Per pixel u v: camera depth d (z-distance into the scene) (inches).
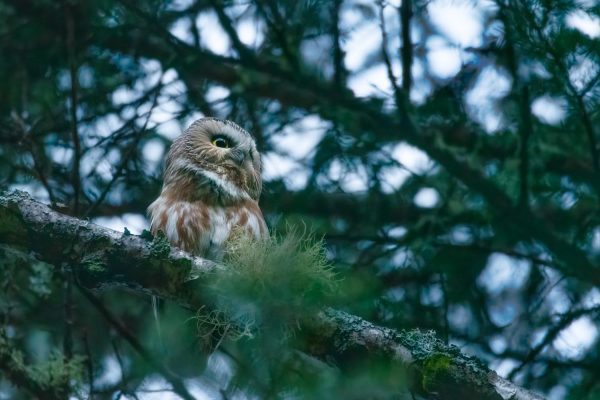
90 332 445.1
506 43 407.8
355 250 443.2
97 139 459.8
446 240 447.5
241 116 486.0
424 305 423.8
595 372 401.1
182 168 432.5
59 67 474.0
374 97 454.6
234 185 432.1
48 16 470.9
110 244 313.3
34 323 438.6
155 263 308.3
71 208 434.3
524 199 422.6
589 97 396.5
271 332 281.9
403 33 439.2
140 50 479.5
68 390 379.6
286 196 456.8
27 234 317.7
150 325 430.3
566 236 449.7
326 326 288.8
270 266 271.3
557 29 380.2
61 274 397.1
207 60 467.8
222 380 355.6
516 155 439.5
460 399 286.8
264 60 458.0
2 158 458.9
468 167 437.1
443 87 450.9
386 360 289.3
